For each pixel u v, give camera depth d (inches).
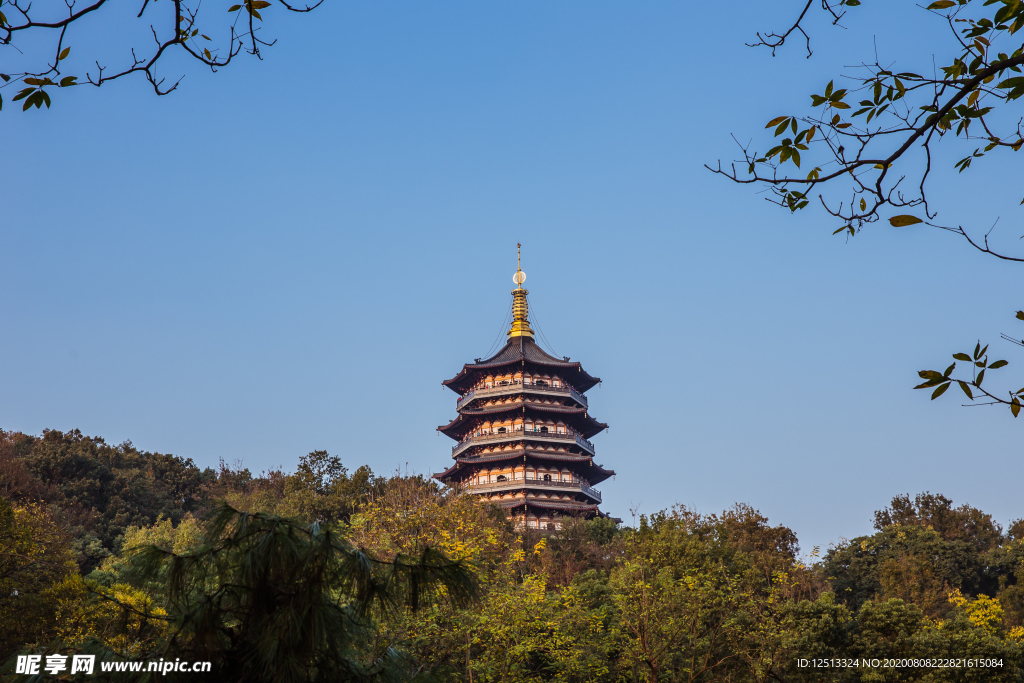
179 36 282.0
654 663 1314.0
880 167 275.0
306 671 249.3
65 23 266.2
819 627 1615.4
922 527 3376.0
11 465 2992.1
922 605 2519.7
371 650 289.7
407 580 279.9
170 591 265.6
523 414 3065.9
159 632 271.1
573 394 3149.6
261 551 260.8
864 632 1686.8
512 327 3366.1
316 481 3437.5
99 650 266.1
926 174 274.1
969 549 3238.2
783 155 285.4
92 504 3272.6
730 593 1466.5
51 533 1663.4
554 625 1251.2
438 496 1733.5
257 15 284.0
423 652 1023.0
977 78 257.4
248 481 3973.9
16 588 1229.7
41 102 286.2
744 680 1369.3
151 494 3572.8
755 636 1387.8
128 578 274.2
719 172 292.0
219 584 266.1
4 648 1002.1
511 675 1179.3
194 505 3740.2
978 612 2289.6
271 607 261.0
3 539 1330.0
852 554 3230.8
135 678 253.4
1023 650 1667.1
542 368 3164.4
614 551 2554.1
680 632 1344.7
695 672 1352.1
